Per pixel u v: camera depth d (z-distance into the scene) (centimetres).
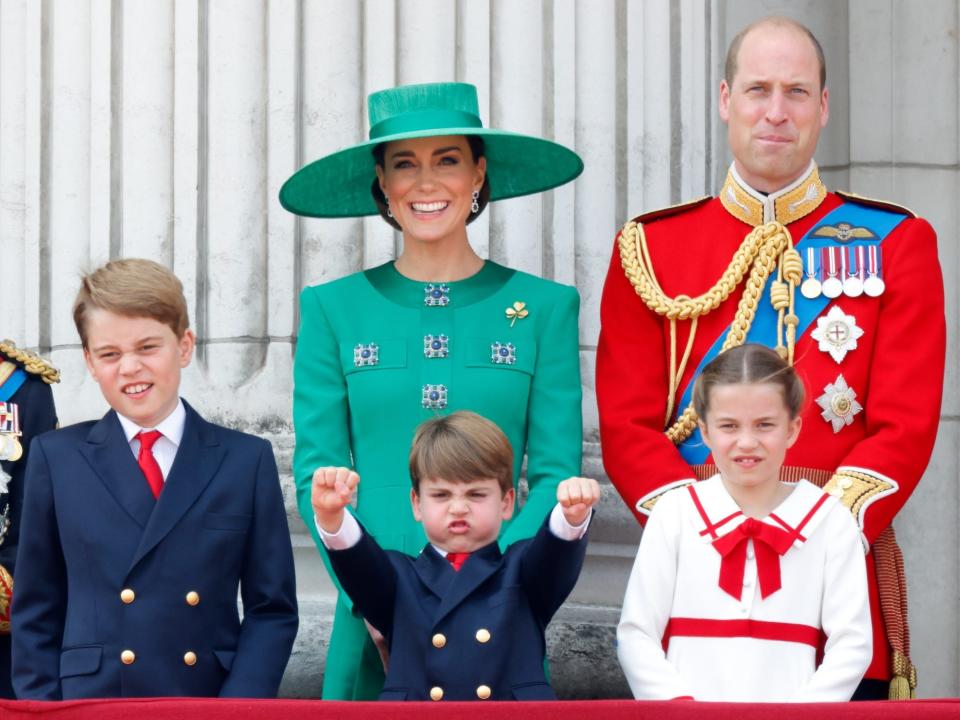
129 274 1500
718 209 1756
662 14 2083
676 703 1239
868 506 1560
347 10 2020
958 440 2188
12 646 1488
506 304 1730
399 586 1479
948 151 2242
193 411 1541
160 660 1448
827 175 2266
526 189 1881
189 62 2039
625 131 2056
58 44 2094
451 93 1750
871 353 1669
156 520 1468
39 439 1521
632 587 1483
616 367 1728
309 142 2012
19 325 2089
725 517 1478
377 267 1781
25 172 2100
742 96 1711
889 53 2241
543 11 2041
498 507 1503
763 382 1459
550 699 1442
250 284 2009
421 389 1689
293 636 1514
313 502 1425
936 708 1238
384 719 1230
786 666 1441
